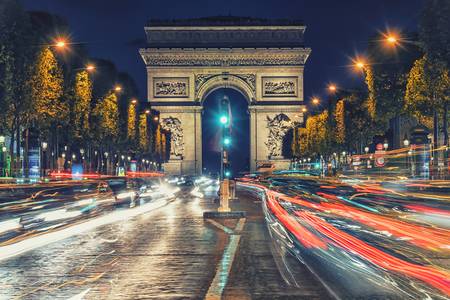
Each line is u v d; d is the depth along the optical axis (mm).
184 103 161250
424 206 45219
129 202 48906
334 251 22500
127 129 138125
